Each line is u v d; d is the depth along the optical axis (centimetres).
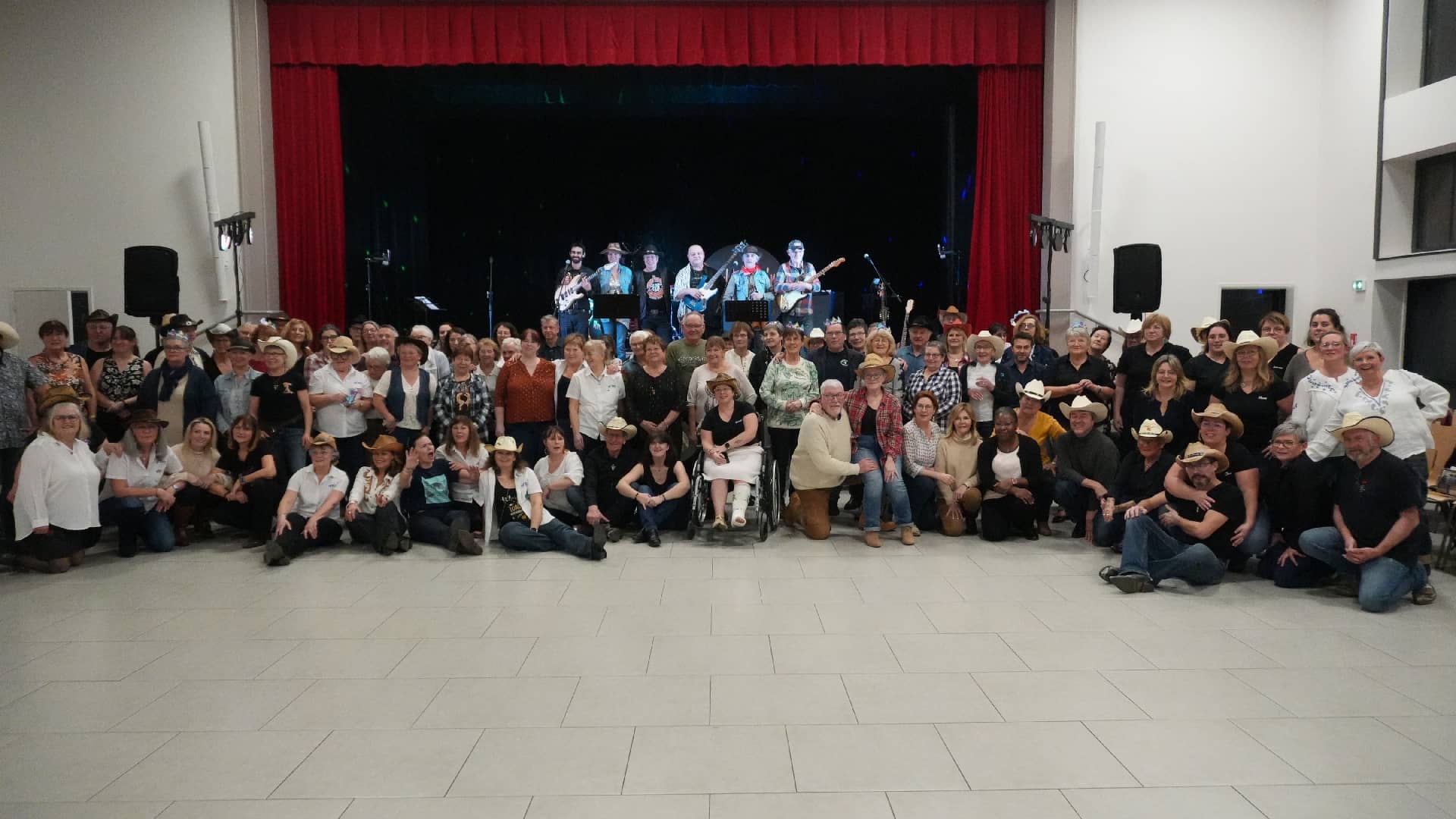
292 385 681
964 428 657
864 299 1383
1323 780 296
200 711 357
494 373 764
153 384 680
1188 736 328
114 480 611
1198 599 498
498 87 1262
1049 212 1077
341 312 1114
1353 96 998
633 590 521
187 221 1050
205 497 650
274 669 401
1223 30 1050
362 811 281
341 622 467
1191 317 1067
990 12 1077
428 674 393
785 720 344
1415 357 973
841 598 505
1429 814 274
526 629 452
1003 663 402
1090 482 622
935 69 1172
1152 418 624
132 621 472
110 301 1048
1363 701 358
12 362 621
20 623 470
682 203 1627
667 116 1401
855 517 725
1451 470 580
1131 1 1050
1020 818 273
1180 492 539
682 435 704
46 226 1041
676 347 726
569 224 1628
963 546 629
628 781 298
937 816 274
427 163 1548
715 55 1079
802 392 682
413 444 685
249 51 1058
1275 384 600
